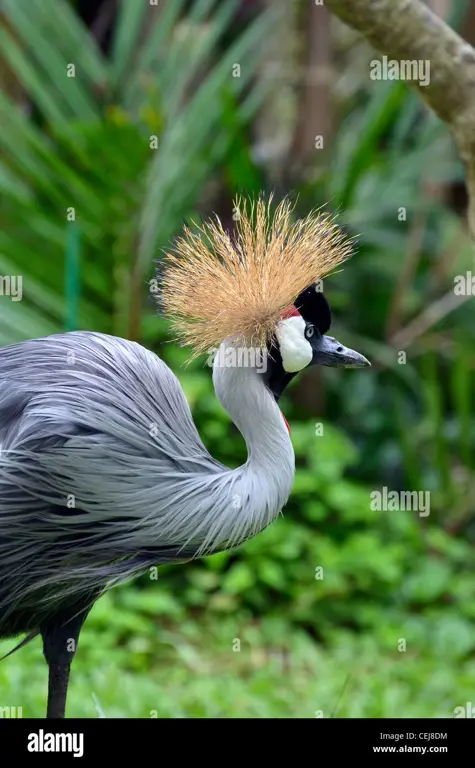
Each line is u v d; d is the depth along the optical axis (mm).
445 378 10039
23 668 6020
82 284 7832
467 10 8930
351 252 4285
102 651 6594
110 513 3918
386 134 9562
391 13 4352
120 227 7625
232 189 8430
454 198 10844
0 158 7953
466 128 4426
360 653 7117
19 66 7820
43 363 4105
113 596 7336
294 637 7238
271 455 4039
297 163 9375
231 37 10422
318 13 9367
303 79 9422
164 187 7438
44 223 7727
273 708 5980
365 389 9609
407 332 9203
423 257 9922
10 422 3988
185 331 4121
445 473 8648
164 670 6723
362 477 9281
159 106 7555
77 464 3852
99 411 3945
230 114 7797
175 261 4191
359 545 7805
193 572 7758
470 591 7793
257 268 4051
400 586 7797
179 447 4090
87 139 7402
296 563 7805
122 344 4297
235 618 7508
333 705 5918
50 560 3992
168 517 3932
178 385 4324
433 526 8727
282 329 4055
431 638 7316
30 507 3896
